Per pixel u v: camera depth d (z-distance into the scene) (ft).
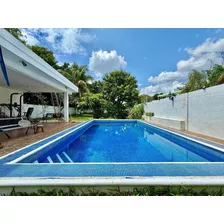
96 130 33.53
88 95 72.23
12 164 9.36
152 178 7.36
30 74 21.20
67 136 20.88
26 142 16.11
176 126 26.91
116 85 74.02
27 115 28.40
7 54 15.98
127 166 9.09
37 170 8.44
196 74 45.16
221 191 7.11
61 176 7.64
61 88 36.35
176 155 16.20
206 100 20.58
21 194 6.99
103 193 7.13
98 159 14.98
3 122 25.62
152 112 44.19
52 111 63.26
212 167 8.93
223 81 35.55
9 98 37.24
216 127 18.67
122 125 42.52
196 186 7.09
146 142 22.30
